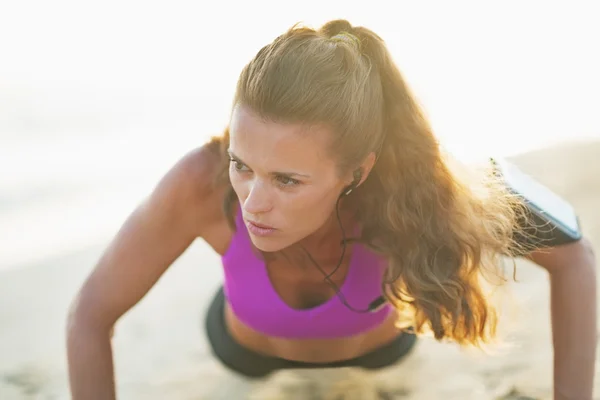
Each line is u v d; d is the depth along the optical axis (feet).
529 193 7.75
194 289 13.03
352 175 6.44
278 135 5.80
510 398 9.27
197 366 10.46
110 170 21.67
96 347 7.65
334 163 6.09
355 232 7.44
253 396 9.59
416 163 6.95
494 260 7.68
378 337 9.05
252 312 8.25
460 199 7.29
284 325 8.22
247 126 5.86
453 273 7.40
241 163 6.16
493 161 7.99
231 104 6.71
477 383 9.63
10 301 12.76
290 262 7.65
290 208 6.16
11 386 10.07
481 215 7.43
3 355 10.94
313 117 5.77
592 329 7.84
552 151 18.88
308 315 8.04
